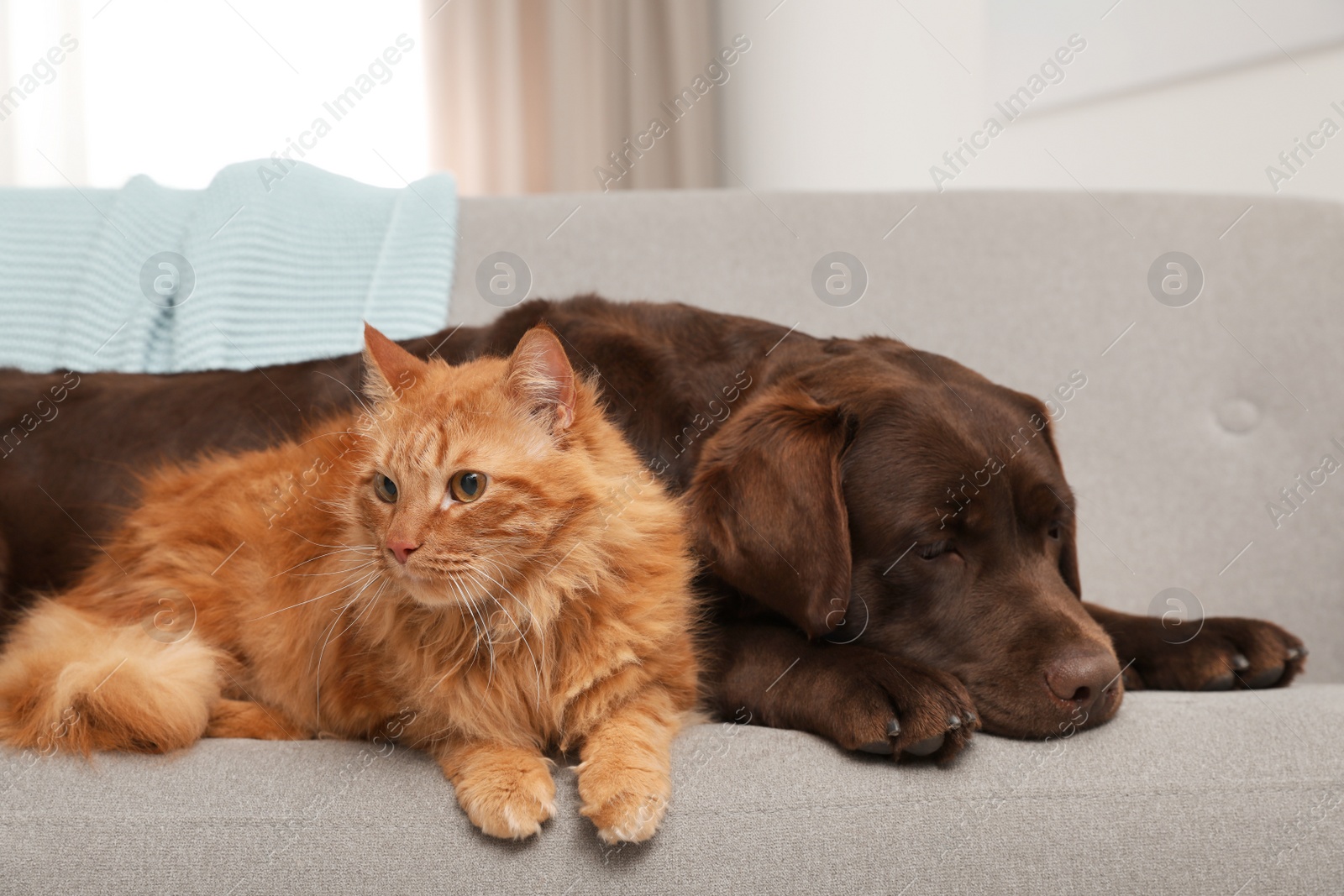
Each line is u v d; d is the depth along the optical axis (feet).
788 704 4.40
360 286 7.45
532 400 4.15
